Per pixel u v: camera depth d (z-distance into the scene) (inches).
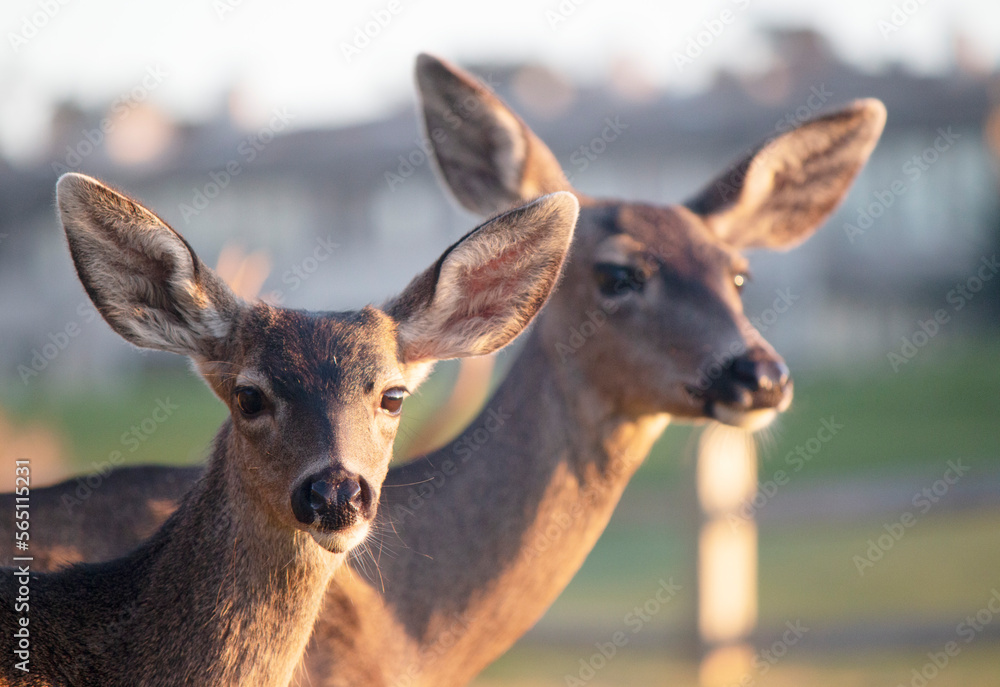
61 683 209.0
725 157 1786.4
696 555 513.3
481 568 286.2
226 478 220.8
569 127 1795.0
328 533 201.8
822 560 710.5
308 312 232.2
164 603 214.4
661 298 301.6
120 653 212.8
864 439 1029.8
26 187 1946.4
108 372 1780.3
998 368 1359.5
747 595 523.8
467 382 392.8
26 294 1984.5
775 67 1924.2
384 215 1972.2
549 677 506.6
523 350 310.2
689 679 500.4
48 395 1552.7
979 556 701.9
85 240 219.0
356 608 266.7
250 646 213.5
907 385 1289.4
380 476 217.8
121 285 225.1
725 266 315.6
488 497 289.9
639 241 307.6
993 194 1781.5
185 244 221.1
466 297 247.1
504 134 342.6
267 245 1988.2
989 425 1076.5
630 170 1813.5
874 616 531.5
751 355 295.0
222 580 213.3
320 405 210.2
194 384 1622.8
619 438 306.0
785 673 505.0
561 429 299.0
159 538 225.3
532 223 243.1
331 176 1963.6
